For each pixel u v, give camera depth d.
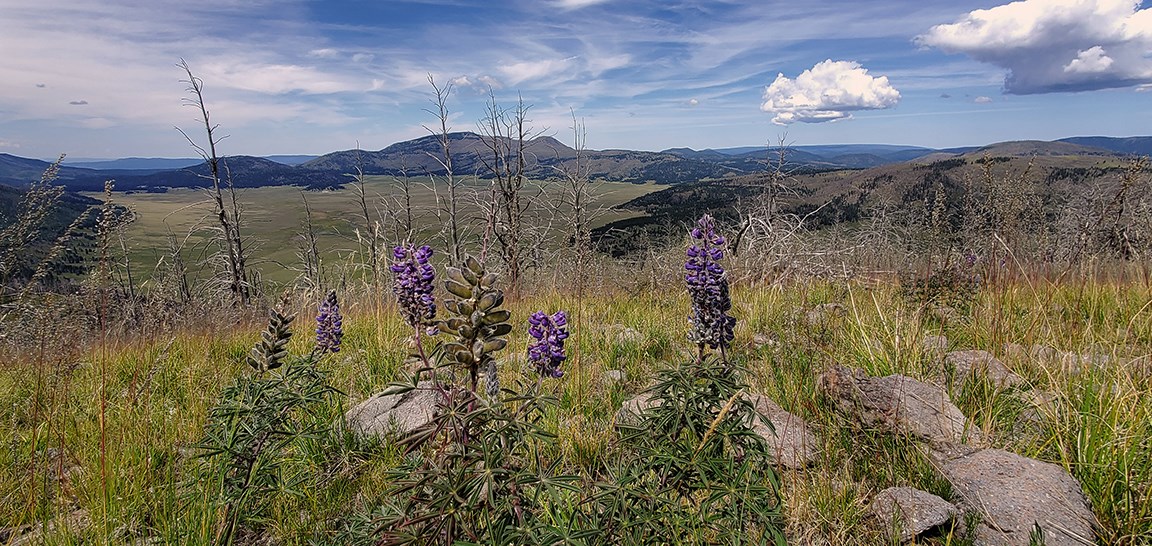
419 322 2.03
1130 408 2.79
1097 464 2.50
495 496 1.59
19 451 3.52
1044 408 3.04
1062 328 4.38
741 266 8.62
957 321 4.96
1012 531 2.16
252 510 2.59
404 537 1.61
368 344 5.46
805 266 8.35
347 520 2.39
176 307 6.71
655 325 5.50
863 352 4.13
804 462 2.68
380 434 3.33
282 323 2.82
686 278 2.42
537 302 7.74
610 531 1.80
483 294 1.61
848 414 3.10
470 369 1.62
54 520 2.70
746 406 2.03
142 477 2.93
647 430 2.11
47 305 4.15
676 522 1.84
